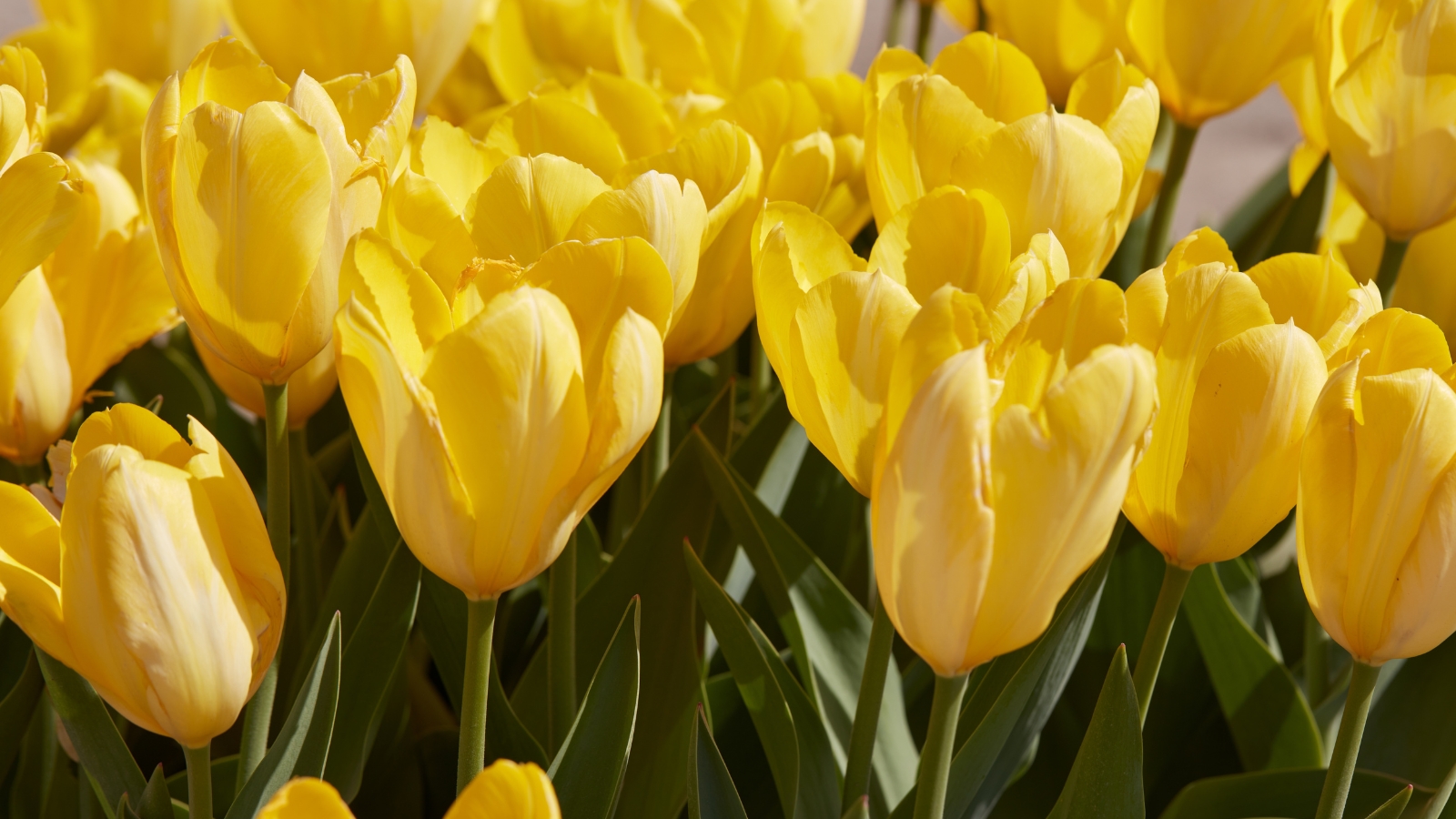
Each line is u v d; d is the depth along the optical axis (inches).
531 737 38.9
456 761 42.8
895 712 41.0
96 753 37.6
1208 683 47.5
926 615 33.1
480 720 34.9
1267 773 40.1
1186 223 188.7
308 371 40.1
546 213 35.8
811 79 42.0
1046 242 35.0
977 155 36.4
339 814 30.9
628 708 36.8
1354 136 39.8
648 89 40.9
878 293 34.0
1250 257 61.8
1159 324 34.3
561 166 35.7
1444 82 39.0
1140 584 44.8
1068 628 38.5
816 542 50.5
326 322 35.4
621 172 37.6
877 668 36.4
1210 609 41.8
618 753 36.9
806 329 34.3
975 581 32.7
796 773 38.5
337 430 58.8
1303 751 42.3
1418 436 33.7
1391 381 33.7
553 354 33.1
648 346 33.5
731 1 48.8
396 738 42.1
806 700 39.1
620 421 33.6
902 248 35.7
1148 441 32.6
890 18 71.4
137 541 33.0
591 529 45.4
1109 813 36.7
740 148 37.6
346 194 35.0
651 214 35.2
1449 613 34.3
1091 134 36.3
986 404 32.3
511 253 35.9
